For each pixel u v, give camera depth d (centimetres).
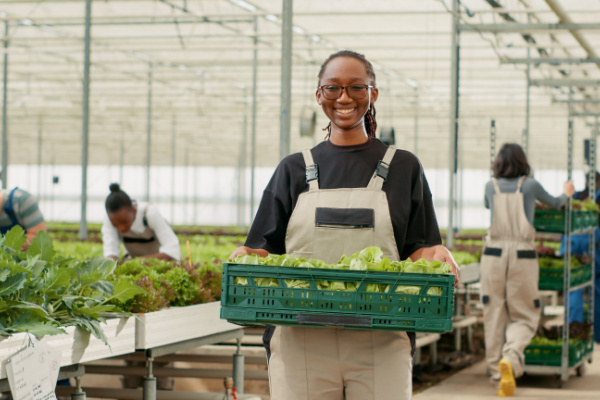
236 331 559
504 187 773
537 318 766
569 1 1403
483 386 790
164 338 478
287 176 326
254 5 1593
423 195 326
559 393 768
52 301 418
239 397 552
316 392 312
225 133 4238
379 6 1584
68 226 2841
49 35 2030
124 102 3306
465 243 1864
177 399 539
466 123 3594
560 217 806
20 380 360
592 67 2119
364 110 318
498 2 1429
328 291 289
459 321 920
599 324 1012
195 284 555
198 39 2019
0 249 416
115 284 472
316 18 1686
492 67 2216
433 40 1916
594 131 1033
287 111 805
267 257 305
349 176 318
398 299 285
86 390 531
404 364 309
